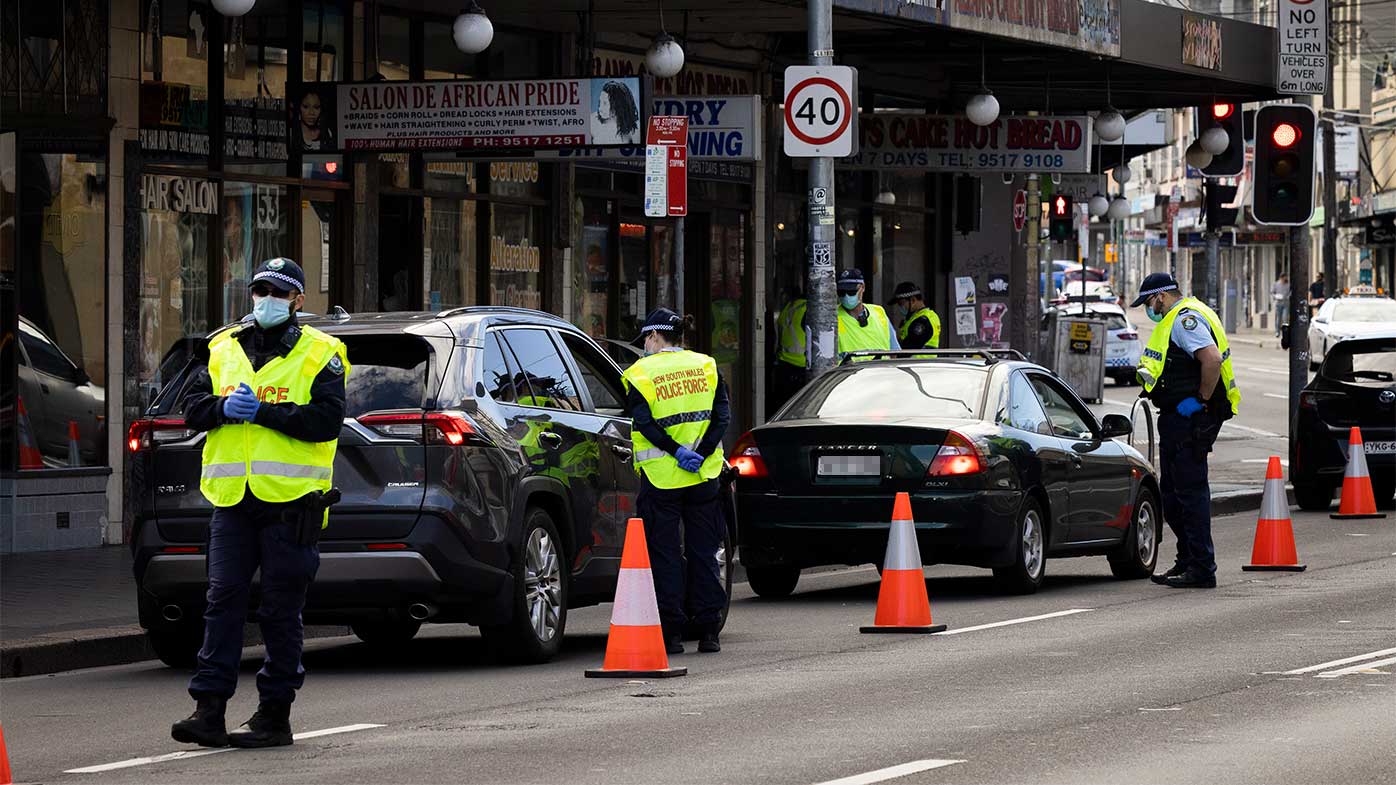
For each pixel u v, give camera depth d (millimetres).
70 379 48812
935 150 71188
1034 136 70875
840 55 74312
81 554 47625
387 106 51625
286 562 25812
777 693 30078
